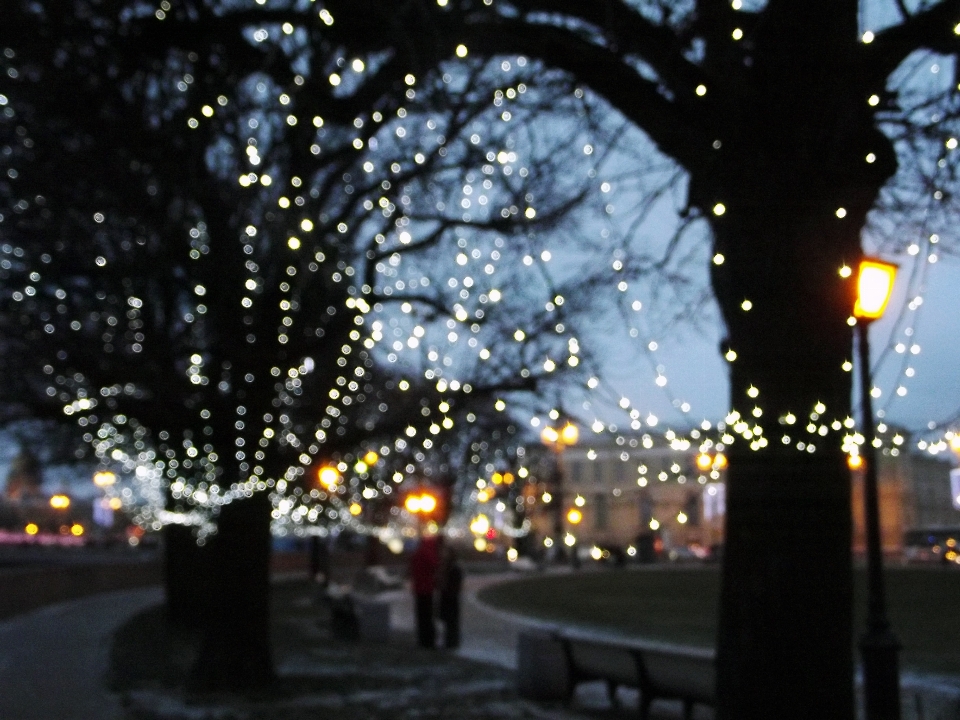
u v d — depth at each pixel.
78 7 10.98
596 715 12.19
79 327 15.75
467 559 64.69
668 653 11.01
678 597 33.12
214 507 15.93
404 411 15.34
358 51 9.53
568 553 59.06
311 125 11.73
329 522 19.56
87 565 37.66
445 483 19.84
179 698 13.50
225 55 11.05
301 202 12.37
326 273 13.56
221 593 14.29
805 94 7.65
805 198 7.62
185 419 14.59
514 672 15.87
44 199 13.61
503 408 12.71
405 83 9.66
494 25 8.37
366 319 15.46
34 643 20.39
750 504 7.50
